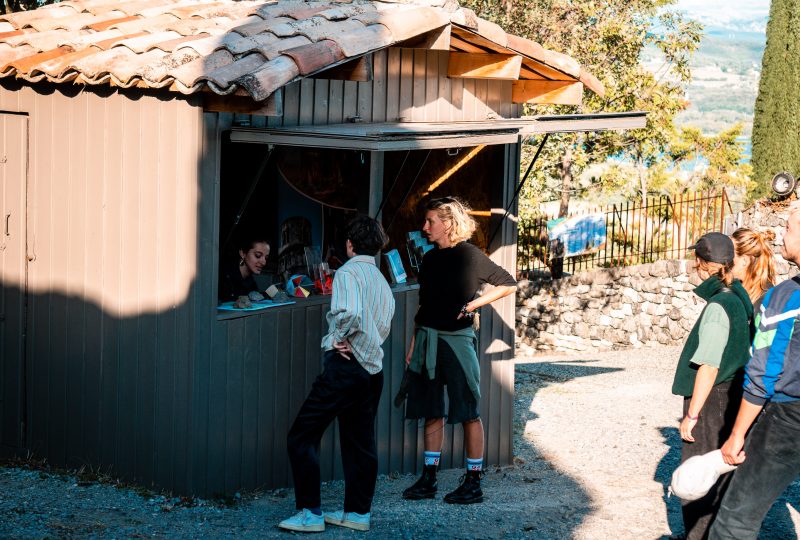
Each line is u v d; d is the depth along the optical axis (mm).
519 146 7574
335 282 5086
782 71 23516
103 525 5000
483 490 6609
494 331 7559
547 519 5699
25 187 6074
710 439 4824
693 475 4516
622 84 20609
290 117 5773
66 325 5957
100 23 6254
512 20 19906
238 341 5598
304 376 6066
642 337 15758
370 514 5543
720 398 4809
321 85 5977
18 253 6133
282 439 5984
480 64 6965
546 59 7055
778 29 23531
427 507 5887
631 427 9219
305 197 6426
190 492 5449
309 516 5133
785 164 23562
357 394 5148
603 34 20031
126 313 5652
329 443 6414
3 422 6324
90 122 5715
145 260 5535
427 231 6016
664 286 15633
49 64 5633
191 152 5266
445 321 5945
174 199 5355
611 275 15766
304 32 5508
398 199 7078
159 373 5531
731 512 4262
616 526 5598
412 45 6262
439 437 6164
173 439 5500
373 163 5934
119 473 5797
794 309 4082
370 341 5121
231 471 5664
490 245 7551
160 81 5105
